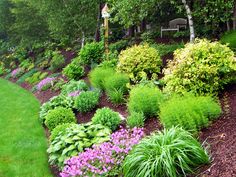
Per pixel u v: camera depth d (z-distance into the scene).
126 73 8.11
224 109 5.26
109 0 10.37
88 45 11.82
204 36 10.81
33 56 19.39
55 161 5.39
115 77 7.59
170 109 4.86
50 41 19.14
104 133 5.38
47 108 8.18
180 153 3.85
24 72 16.92
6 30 21.14
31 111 9.17
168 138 4.09
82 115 7.47
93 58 11.56
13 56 20.91
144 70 8.12
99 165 4.43
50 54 16.69
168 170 3.65
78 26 13.76
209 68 5.67
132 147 4.52
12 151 6.27
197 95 5.36
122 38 15.04
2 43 24.27
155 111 5.84
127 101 6.98
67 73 10.98
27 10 17.77
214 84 5.76
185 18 14.66
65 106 8.02
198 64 5.81
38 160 5.73
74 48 16.06
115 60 9.73
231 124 4.62
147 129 5.52
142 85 6.85
